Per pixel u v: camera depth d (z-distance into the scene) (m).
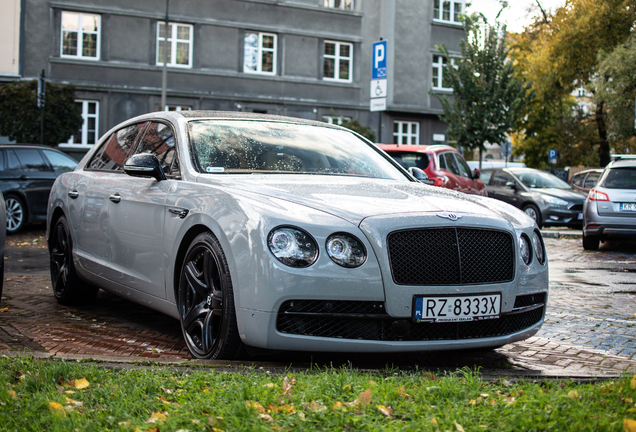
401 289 3.52
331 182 4.33
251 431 2.51
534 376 3.55
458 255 3.67
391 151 13.04
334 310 3.50
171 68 28.78
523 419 2.60
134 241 4.70
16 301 6.13
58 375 3.20
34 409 2.74
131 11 28.00
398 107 33.22
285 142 4.95
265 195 3.81
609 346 5.05
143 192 4.68
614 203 12.59
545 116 42.53
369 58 32.94
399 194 4.10
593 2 33.19
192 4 29.08
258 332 3.47
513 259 3.88
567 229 18.38
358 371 3.43
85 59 27.48
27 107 23.34
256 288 3.46
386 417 2.67
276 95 30.86
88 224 5.45
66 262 5.96
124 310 5.83
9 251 10.57
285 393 2.97
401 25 33.31
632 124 29.66
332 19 32.00
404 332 3.56
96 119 27.70
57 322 5.23
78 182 5.87
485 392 3.07
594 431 2.53
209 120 5.00
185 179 4.38
